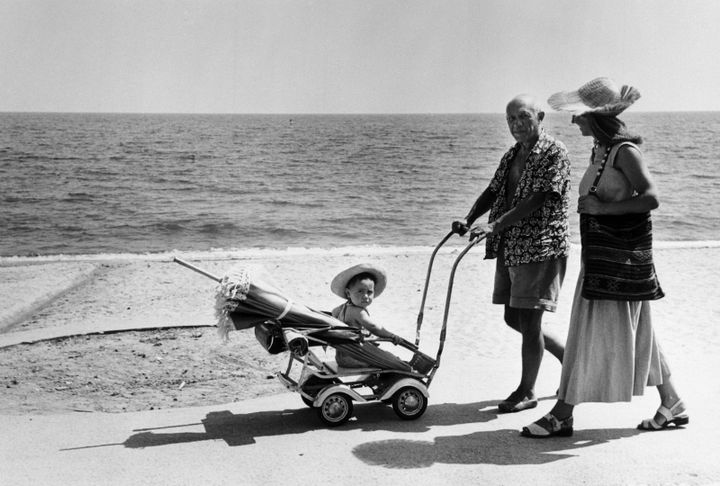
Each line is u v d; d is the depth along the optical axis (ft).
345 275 17.97
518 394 18.78
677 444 16.31
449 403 19.33
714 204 109.81
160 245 75.31
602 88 16.15
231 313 16.99
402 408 17.92
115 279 41.11
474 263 45.93
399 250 52.44
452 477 14.69
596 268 15.76
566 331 29.78
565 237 17.88
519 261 17.71
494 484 14.37
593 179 16.11
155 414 18.74
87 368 24.00
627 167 15.75
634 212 15.65
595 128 16.12
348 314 18.35
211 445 16.48
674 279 40.73
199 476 14.82
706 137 315.17
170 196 122.01
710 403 19.04
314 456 15.78
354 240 77.61
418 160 214.90
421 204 112.78
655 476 14.67
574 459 15.55
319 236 81.30
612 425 17.56
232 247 72.69
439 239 77.46
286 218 95.45
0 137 322.96
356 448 16.21
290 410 18.90
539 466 15.20
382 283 18.52
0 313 32.32
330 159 216.74
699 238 78.69
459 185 142.92
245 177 157.58
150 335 27.94
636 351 16.48
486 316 32.42
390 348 26.37
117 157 214.48
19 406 20.36
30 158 205.87
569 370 16.49
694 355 25.36
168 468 15.23
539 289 17.78
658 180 147.33
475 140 342.44
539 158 17.47
